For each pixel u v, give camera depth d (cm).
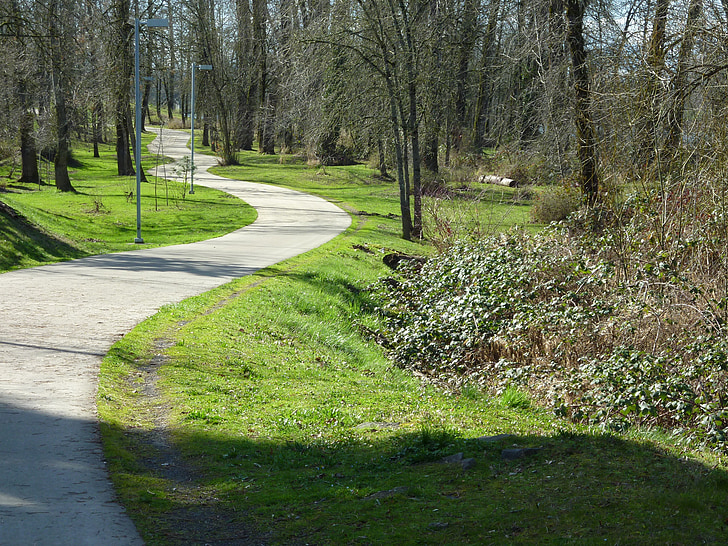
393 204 4616
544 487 564
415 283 1570
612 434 819
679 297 1111
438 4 2878
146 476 571
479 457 657
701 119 1240
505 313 1338
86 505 491
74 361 910
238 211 3762
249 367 1049
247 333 1259
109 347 997
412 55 2845
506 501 527
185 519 488
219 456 646
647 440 789
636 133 1325
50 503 487
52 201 3731
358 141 3288
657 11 1428
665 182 1278
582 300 1252
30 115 4341
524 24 2305
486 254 1485
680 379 950
